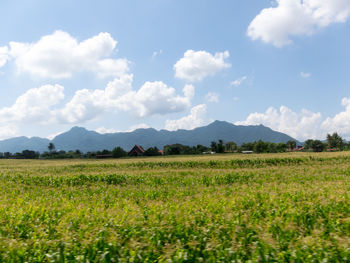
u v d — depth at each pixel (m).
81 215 7.95
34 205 10.07
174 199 12.01
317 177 19.31
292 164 31.62
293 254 4.93
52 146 185.38
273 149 122.81
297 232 6.20
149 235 5.94
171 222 6.69
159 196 13.91
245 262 4.90
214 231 6.11
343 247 5.09
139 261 4.98
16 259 5.11
